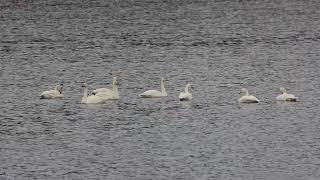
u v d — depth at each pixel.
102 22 134.38
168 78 86.44
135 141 62.25
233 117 68.62
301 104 73.00
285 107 71.88
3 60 98.00
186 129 65.25
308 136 63.12
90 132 64.81
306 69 90.62
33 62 96.62
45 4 160.62
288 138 62.66
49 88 81.81
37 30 125.50
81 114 70.19
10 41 114.06
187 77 86.75
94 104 73.69
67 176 55.00
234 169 56.00
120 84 83.75
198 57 99.69
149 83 84.06
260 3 162.00
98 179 54.41
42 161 57.91
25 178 54.66
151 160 57.91
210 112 70.31
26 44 111.00
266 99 75.25
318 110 70.75
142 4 159.62
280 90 76.06
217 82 83.81
